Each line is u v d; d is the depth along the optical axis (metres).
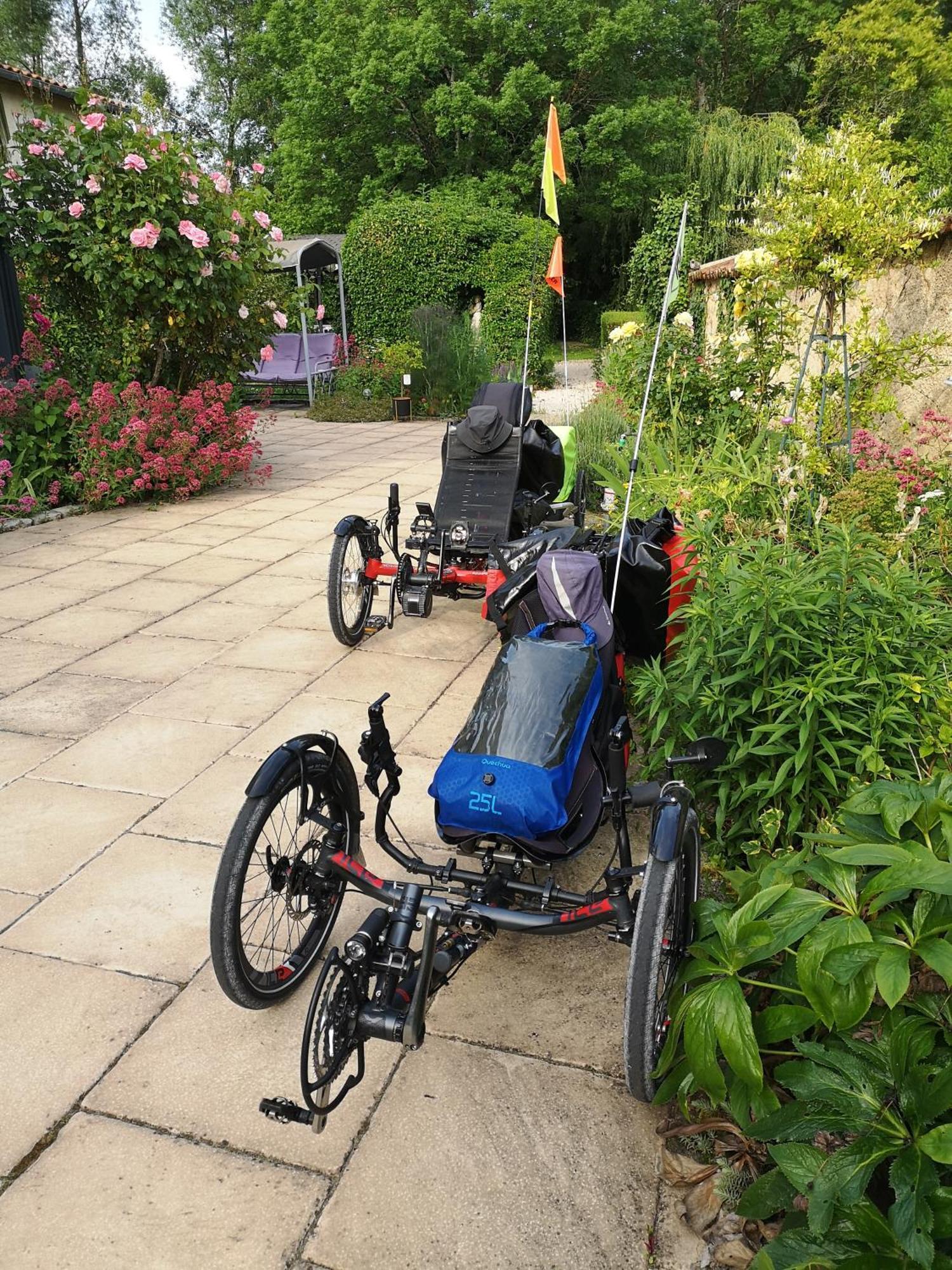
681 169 27.67
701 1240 2.29
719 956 2.56
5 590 7.12
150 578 7.38
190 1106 2.65
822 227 6.41
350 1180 2.44
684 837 2.64
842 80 29.84
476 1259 2.24
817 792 3.64
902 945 2.33
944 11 32.44
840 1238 2.01
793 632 3.78
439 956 2.56
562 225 32.84
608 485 6.81
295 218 29.92
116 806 4.15
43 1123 2.59
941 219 6.73
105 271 9.82
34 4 36.91
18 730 4.84
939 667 3.91
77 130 9.82
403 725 4.89
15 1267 2.21
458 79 28.58
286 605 6.75
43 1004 3.02
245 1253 2.25
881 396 6.83
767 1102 2.37
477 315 20.06
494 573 5.30
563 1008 3.04
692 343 9.25
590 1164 2.49
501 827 2.91
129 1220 2.32
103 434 9.74
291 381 18.98
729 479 5.89
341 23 28.25
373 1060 2.83
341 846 3.06
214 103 40.12
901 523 5.45
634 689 4.76
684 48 31.03
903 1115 2.13
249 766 4.48
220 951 2.65
